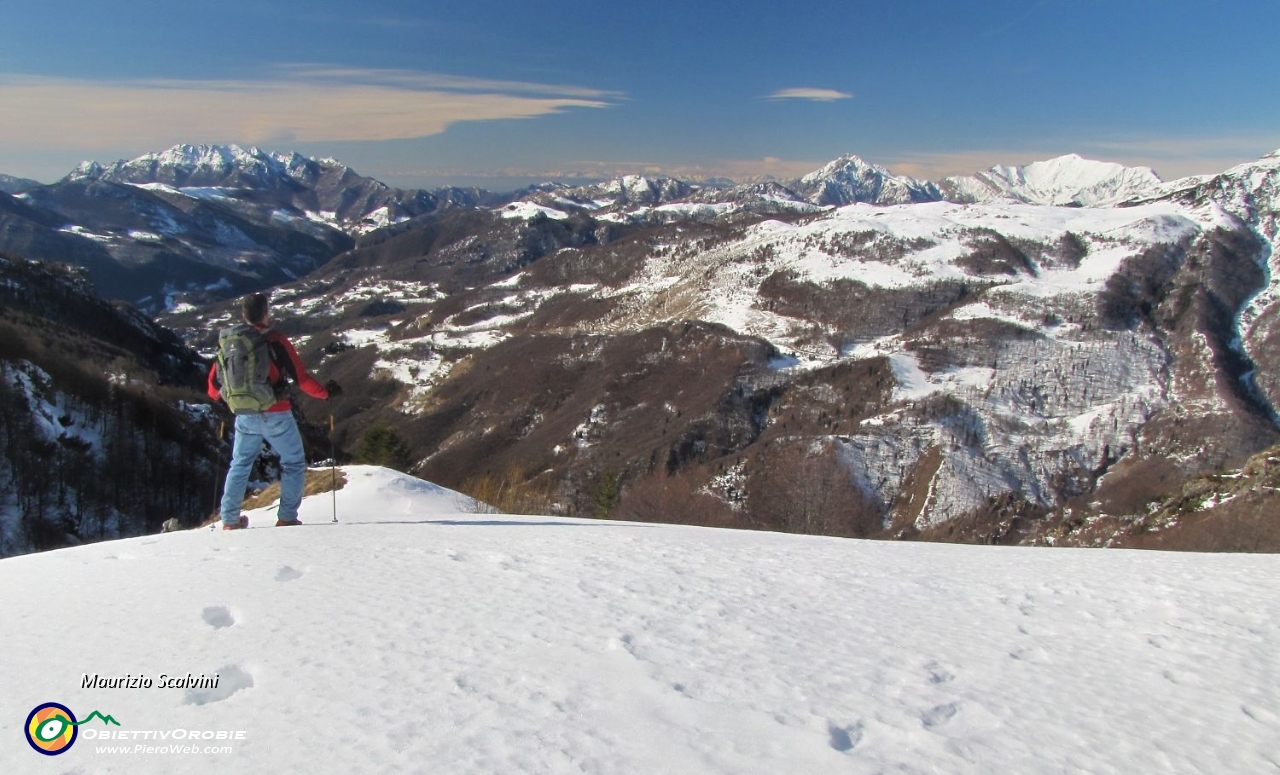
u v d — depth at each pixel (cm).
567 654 287
